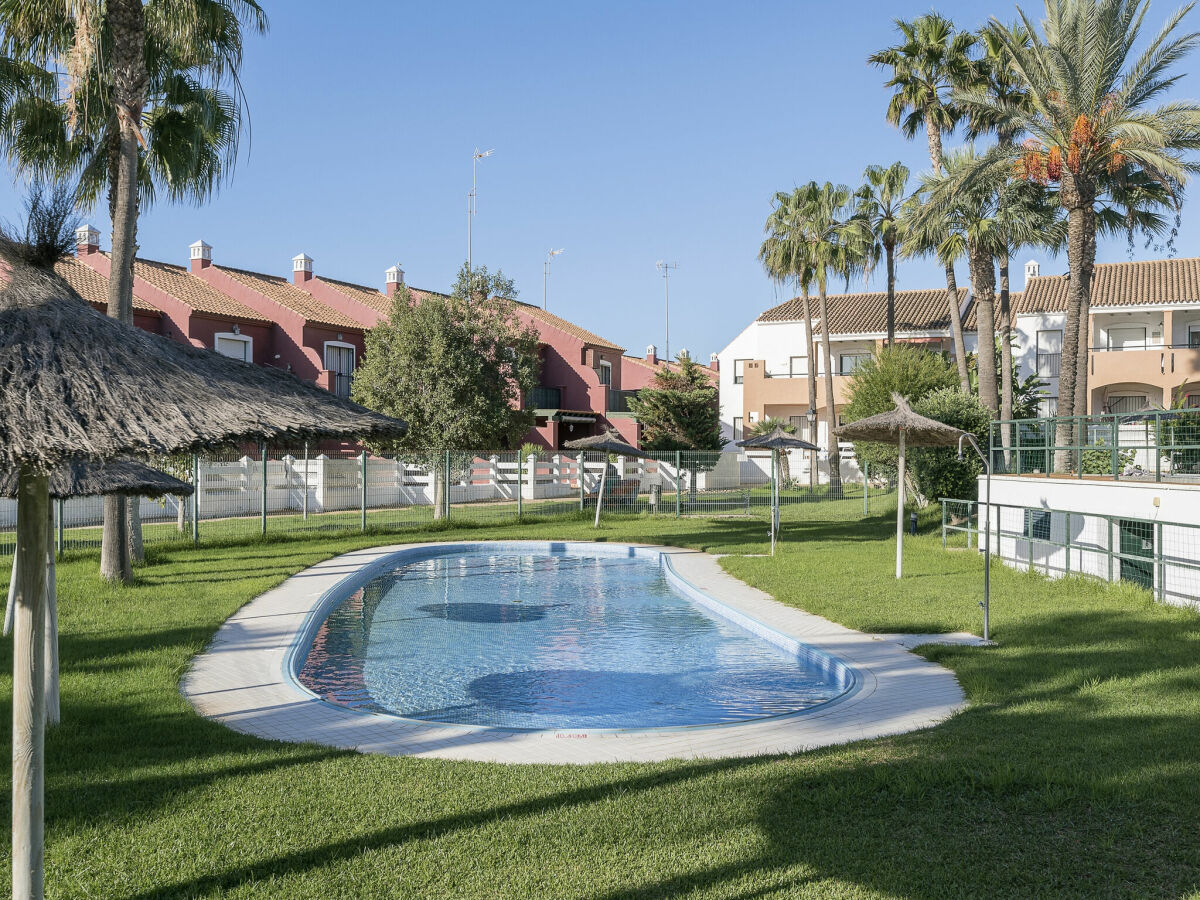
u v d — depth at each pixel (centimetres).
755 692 860
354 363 3556
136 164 1284
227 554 1745
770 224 3756
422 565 1827
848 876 411
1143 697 693
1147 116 1898
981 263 2541
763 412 4266
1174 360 3347
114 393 333
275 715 695
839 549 1809
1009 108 2059
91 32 1177
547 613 1303
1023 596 1191
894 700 727
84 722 654
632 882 406
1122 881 402
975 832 456
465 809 489
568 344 4197
